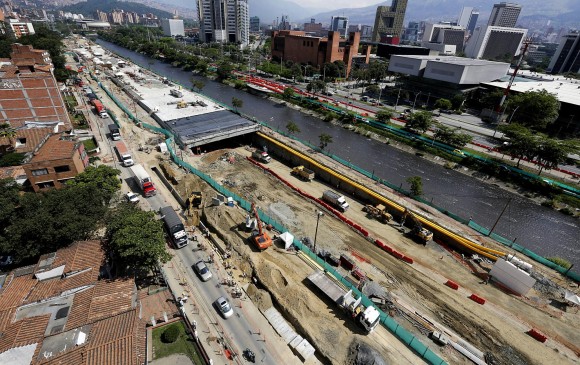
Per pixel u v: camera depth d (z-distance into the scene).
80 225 44.97
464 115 137.00
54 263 41.66
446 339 39.91
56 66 150.00
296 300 43.88
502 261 49.31
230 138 106.62
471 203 75.50
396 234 61.59
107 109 114.69
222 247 53.97
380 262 53.66
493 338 41.25
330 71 195.38
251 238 55.41
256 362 36.28
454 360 38.28
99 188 56.12
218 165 85.88
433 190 80.50
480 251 55.75
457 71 141.88
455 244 58.22
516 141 85.94
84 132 93.06
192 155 89.94
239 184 76.75
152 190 65.88
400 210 65.31
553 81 167.38
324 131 119.81
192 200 63.03
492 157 92.44
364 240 59.09
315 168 83.75
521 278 47.47
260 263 50.31
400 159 97.69
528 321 43.94
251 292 45.50
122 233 41.28
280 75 192.62
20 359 30.70
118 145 88.06
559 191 77.31
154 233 42.94
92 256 43.16
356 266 51.47
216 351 36.78
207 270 47.09
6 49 151.00
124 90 145.12
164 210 56.78
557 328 43.09
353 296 45.19
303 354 37.59
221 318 41.25
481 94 149.25
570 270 56.09
